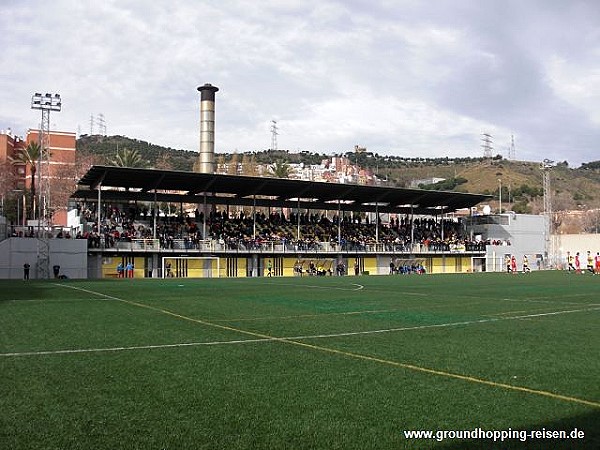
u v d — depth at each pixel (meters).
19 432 6.83
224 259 61.09
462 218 85.44
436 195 70.25
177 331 15.30
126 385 9.11
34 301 24.38
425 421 7.33
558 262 88.25
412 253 72.19
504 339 14.27
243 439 6.63
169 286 36.97
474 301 26.27
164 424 7.14
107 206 64.94
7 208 92.50
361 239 73.44
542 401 8.28
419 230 80.88
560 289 35.84
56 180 99.00
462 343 13.54
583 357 11.76
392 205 76.81
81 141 181.25
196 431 6.89
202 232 65.25
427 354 12.00
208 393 8.64
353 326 16.61
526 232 83.56
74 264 52.00
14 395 8.48
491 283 43.12
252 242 62.09
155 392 8.68
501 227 81.69
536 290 34.75
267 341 13.65
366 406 8.00
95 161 121.50
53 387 8.97
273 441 6.57
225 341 13.62
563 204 159.62
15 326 16.16
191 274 59.31
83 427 7.02
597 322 18.17
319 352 12.18
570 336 14.91
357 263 69.00
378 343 13.45
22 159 87.81
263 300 25.95
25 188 104.31
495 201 169.12
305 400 8.29
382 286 38.47
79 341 13.48
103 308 21.52
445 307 23.09
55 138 107.88
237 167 131.88
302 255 65.50
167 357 11.52
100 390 8.79
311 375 9.91
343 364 10.89
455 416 7.55
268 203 68.62
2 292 29.81
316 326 16.56
